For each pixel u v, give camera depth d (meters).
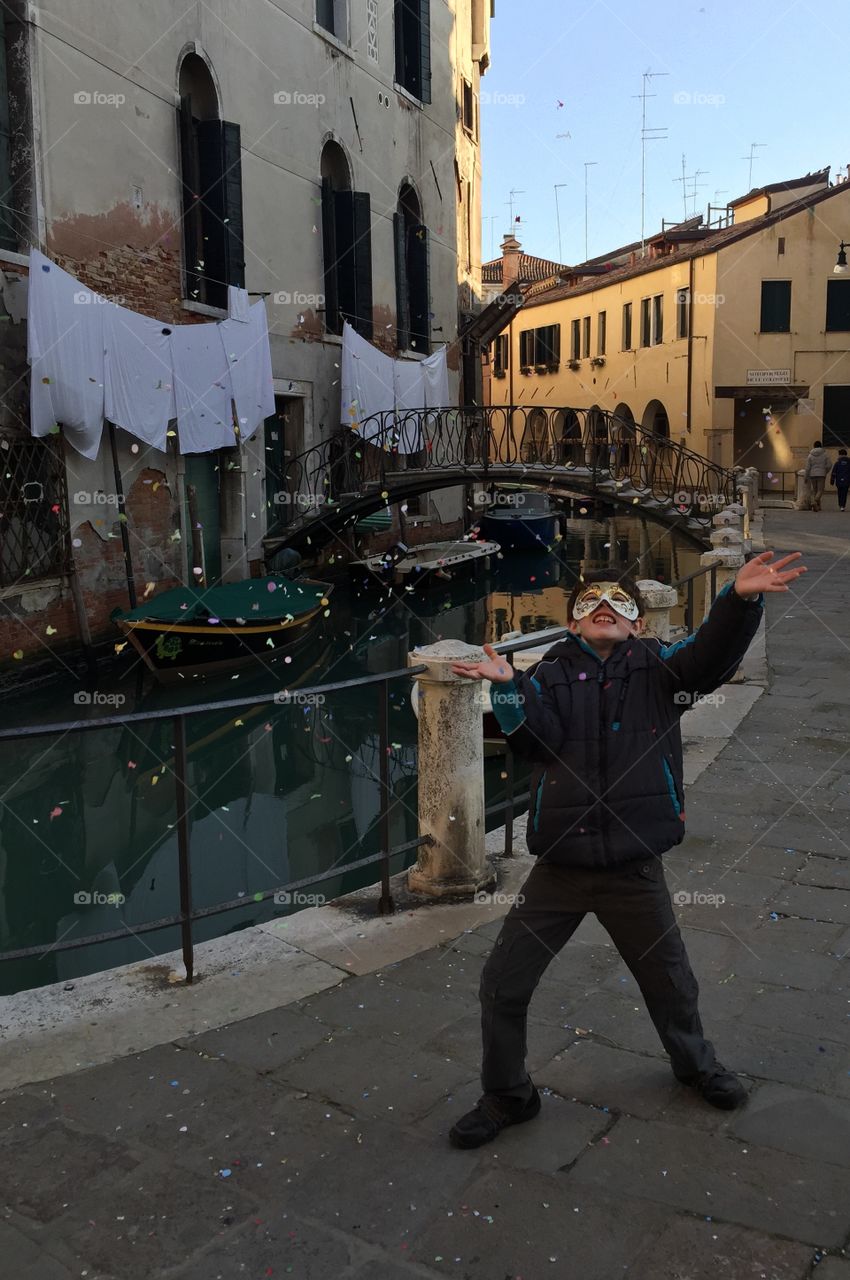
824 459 28.39
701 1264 2.47
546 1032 3.50
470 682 4.56
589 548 28.80
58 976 5.89
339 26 20.17
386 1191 2.74
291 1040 3.48
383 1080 3.24
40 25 12.14
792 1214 2.63
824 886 4.74
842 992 3.78
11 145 12.18
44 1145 2.95
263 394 16.66
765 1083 3.19
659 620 7.62
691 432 34.56
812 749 6.90
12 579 12.16
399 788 9.44
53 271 11.79
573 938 4.20
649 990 3.01
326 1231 2.60
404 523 21.56
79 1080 3.27
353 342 19.81
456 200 26.34
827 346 33.22
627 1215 2.63
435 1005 3.70
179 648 13.01
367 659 15.47
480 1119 2.92
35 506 12.59
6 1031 3.56
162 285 14.86
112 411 12.95
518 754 2.86
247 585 15.15
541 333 45.62
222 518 17.20
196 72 15.80
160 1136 2.98
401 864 7.50
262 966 4.01
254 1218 2.65
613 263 45.12
